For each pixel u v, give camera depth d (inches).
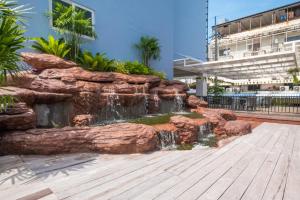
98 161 146.2
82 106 241.6
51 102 214.8
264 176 126.9
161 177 122.2
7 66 128.6
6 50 122.9
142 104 329.4
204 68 639.8
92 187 107.1
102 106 263.1
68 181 113.3
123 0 414.9
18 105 169.0
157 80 385.7
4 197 94.6
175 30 653.3
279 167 142.3
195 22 740.0
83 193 100.6
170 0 558.3
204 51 789.2
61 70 243.8
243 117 394.6
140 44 448.8
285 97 473.7
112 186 109.0
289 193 106.0
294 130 281.4
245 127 263.0
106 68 326.0
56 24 284.7
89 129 174.6
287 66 541.0
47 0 285.7
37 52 269.7
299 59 510.0
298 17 876.6
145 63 458.9
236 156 166.1
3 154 151.9
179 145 210.2
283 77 807.7
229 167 141.2
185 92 441.1
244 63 550.6
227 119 336.8
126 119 285.7
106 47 378.6
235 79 922.7
